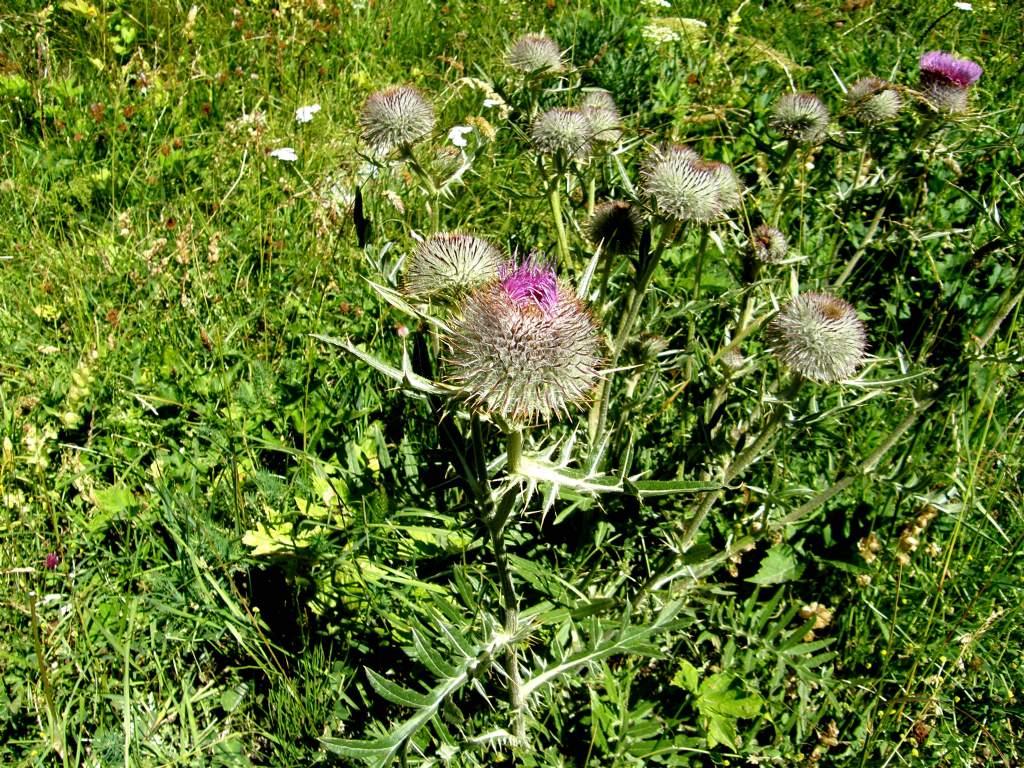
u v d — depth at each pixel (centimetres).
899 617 54
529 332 40
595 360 44
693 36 107
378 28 99
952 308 73
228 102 87
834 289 69
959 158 81
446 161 55
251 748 48
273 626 51
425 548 53
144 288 66
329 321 67
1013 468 60
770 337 53
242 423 59
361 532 53
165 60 91
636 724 48
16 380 60
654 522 56
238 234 72
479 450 40
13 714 45
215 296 66
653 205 52
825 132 68
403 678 50
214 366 63
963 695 52
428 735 46
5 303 65
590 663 44
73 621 48
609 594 55
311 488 56
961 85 69
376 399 62
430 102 60
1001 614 50
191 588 50
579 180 66
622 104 95
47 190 75
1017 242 61
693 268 72
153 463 56
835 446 63
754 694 48
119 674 48
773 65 101
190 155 78
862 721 50
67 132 79
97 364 59
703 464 55
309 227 73
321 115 85
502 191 79
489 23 102
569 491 51
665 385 61
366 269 67
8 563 49
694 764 48
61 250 69
